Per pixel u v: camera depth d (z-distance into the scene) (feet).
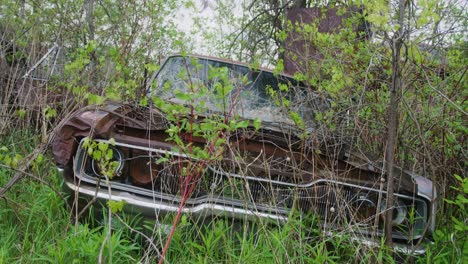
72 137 12.10
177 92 10.64
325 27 21.66
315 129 13.78
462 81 15.35
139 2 21.62
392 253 12.51
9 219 13.15
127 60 18.11
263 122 14.97
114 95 13.09
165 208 11.75
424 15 11.50
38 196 14.06
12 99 17.78
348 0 16.92
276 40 31.99
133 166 12.51
